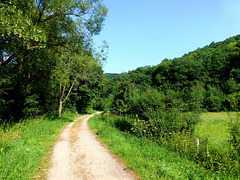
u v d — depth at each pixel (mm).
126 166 5195
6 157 4820
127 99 13500
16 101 14062
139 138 8867
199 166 5133
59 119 18438
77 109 40375
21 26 7465
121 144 7586
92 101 42844
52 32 12570
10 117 12883
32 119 13219
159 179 4098
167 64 82750
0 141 5812
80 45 13625
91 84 39406
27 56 15000
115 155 6383
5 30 8047
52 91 20844
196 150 5930
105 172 4691
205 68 71062
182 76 67438
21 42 10844
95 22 13375
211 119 19734
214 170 4883
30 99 14703
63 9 11547
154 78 88938
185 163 5285
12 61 14469
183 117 8031
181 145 6469
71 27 12875
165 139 7367
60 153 6488
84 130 12773
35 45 11711
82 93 38562
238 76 49906
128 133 10375
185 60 74875
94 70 24172
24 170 4266
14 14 7551
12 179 3781
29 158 5145
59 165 5195
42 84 17297
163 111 8922
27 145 6562
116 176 4418
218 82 60469
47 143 7773
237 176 4352
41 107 17562
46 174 4465
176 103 8867
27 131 8992
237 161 4617
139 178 4305
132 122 10680
